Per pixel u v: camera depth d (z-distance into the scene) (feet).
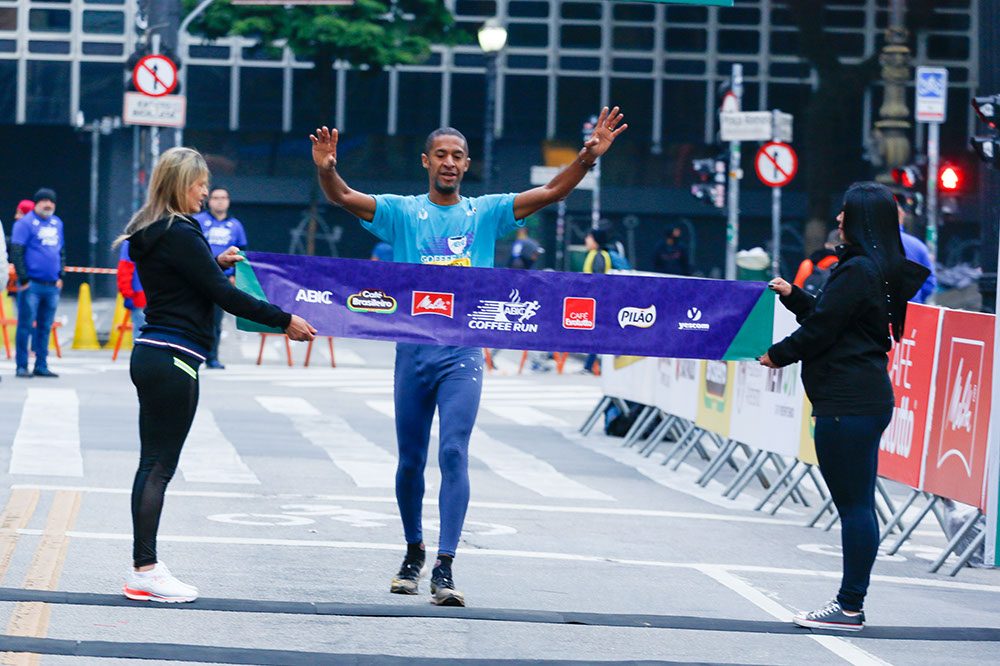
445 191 31.71
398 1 148.15
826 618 29.09
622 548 38.42
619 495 49.73
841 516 29.35
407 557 30.96
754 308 33.47
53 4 167.53
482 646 26.12
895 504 53.06
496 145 169.37
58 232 80.43
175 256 27.30
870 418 28.81
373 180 171.32
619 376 67.51
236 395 77.87
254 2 109.91
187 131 170.50
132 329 89.51
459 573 33.30
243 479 47.52
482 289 31.78
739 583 34.06
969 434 38.34
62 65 168.14
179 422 27.99
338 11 146.00
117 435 56.75
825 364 29.12
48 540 34.22
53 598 27.89
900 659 26.81
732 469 60.29
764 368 49.96
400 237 31.73
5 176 175.83
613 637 27.45
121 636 25.39
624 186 170.09
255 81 170.50
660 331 33.22
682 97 168.25
